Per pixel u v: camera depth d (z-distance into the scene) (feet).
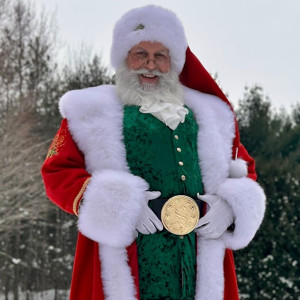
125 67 8.68
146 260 7.86
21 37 59.31
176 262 7.89
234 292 8.35
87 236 7.64
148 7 8.67
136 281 7.74
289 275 35.22
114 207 7.37
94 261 7.93
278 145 61.52
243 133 61.77
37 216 45.32
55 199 7.98
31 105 51.08
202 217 8.03
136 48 8.57
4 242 49.55
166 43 8.59
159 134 8.13
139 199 7.52
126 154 8.07
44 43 60.44
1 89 49.78
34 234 53.42
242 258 35.47
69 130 8.18
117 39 8.70
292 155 60.29
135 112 8.30
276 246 35.60
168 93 8.67
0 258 49.21
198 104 8.80
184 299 7.84
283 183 37.29
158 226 7.72
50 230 54.85
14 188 41.70
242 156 9.32
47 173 8.11
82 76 60.75
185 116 8.43
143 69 8.51
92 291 7.97
